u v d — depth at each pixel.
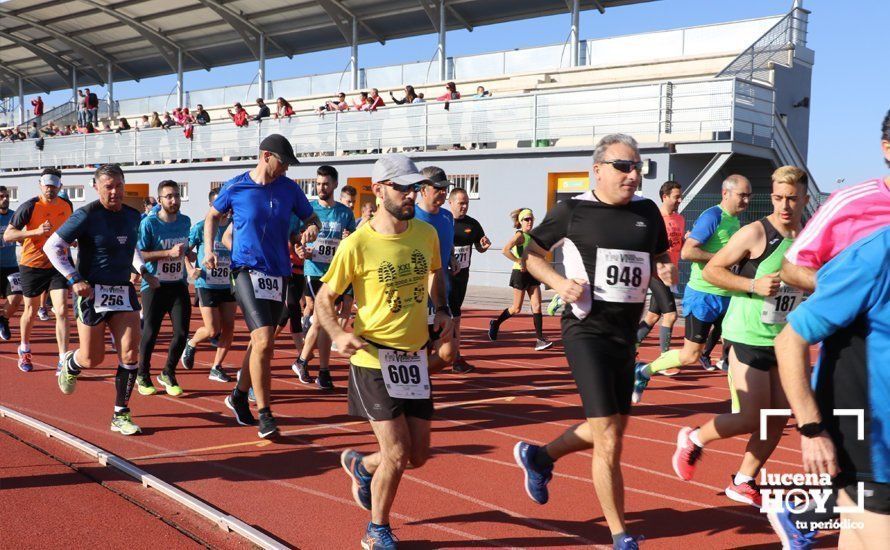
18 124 41.59
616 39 22.55
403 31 27.44
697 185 17.23
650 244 4.06
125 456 5.70
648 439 6.50
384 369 3.95
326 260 8.81
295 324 8.97
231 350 10.88
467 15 25.67
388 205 4.02
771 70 19.45
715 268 4.63
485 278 20.83
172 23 29.66
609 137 4.06
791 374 2.69
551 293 19.56
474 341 12.27
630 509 4.78
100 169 6.13
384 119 22.27
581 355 3.97
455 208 9.02
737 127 17.14
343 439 6.27
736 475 4.78
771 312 4.44
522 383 8.88
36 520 4.40
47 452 5.70
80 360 6.34
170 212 7.82
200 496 4.89
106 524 4.38
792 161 19.09
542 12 24.23
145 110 33.50
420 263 4.07
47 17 30.56
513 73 24.23
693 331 6.88
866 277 2.55
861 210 2.73
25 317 8.93
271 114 27.34
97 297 6.18
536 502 4.80
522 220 11.27
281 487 5.08
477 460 5.79
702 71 20.42
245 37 29.28
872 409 2.62
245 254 6.12
